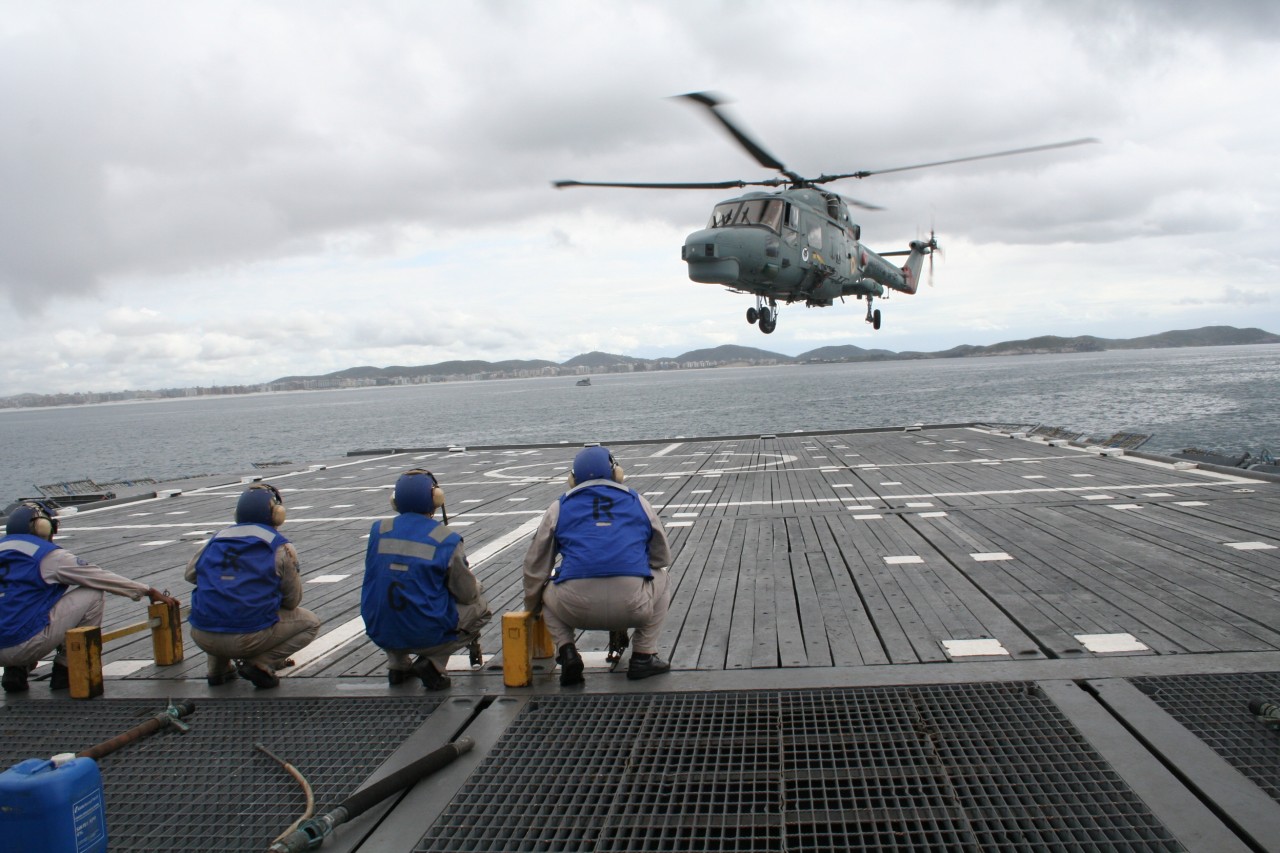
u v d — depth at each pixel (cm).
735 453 1806
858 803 337
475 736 420
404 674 499
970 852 304
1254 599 580
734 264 1491
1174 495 1016
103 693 509
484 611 501
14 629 491
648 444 2136
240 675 515
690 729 412
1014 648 505
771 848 311
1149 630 525
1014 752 372
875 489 1206
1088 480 1183
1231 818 311
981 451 1616
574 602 463
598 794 358
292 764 399
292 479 1759
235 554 490
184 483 1770
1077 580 654
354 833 338
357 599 723
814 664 496
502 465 1822
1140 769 353
